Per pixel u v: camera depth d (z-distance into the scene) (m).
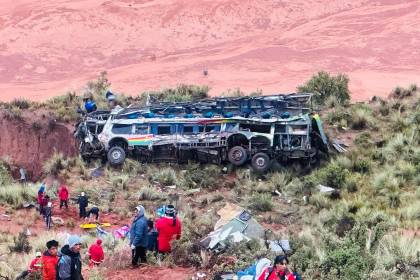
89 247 42.62
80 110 75.94
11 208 60.88
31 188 64.88
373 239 39.38
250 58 121.38
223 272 34.78
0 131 73.00
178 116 70.62
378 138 71.25
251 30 133.12
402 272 34.50
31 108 77.56
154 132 69.94
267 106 71.50
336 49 124.25
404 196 59.78
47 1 143.50
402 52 123.12
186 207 60.31
